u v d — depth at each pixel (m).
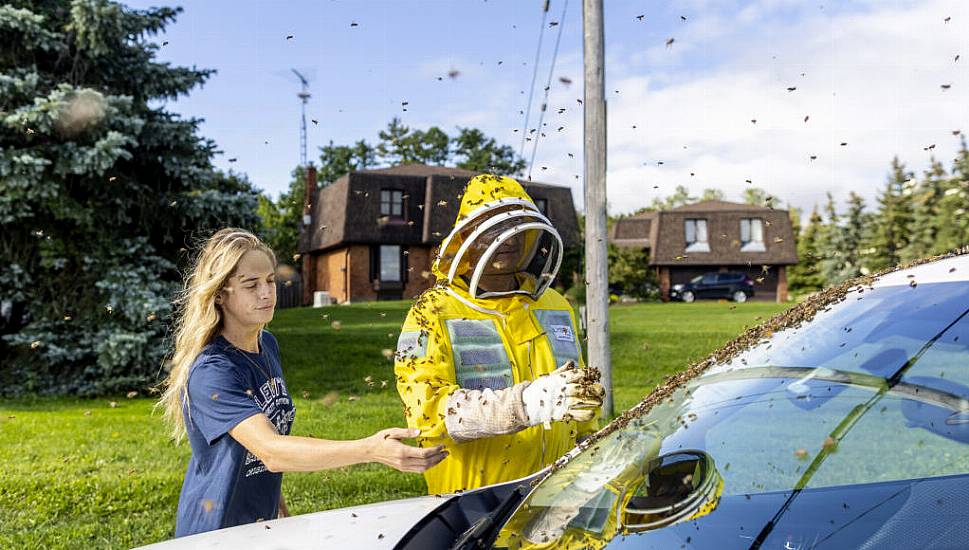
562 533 1.67
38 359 10.90
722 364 2.15
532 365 2.63
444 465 2.48
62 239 10.76
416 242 32.56
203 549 1.76
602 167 6.90
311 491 5.08
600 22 6.83
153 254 11.55
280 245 38.97
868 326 1.92
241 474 2.21
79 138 10.38
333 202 33.84
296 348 13.45
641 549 1.54
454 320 2.57
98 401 10.22
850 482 1.68
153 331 10.49
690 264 39.22
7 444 7.07
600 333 6.99
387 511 1.91
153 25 11.63
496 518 1.80
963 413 1.77
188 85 11.76
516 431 2.22
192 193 11.63
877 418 1.83
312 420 7.74
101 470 6.02
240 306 2.29
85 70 11.02
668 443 1.91
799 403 1.89
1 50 10.66
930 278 1.93
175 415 2.37
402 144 51.06
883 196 21.00
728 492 1.69
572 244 28.27
